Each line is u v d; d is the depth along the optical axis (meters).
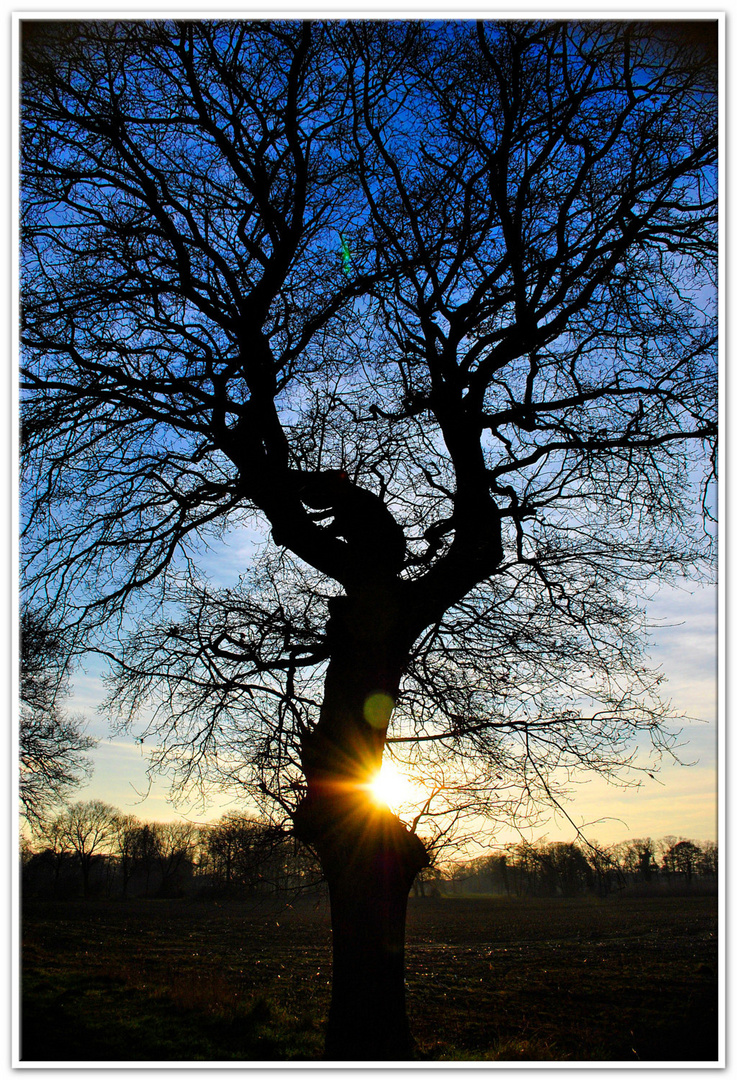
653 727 8.00
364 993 6.58
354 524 8.12
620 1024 13.74
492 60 7.64
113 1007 12.87
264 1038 10.55
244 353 8.02
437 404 8.29
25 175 8.23
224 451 8.38
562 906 66.31
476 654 8.65
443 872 8.85
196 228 8.45
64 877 72.31
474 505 8.11
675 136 8.19
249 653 8.08
